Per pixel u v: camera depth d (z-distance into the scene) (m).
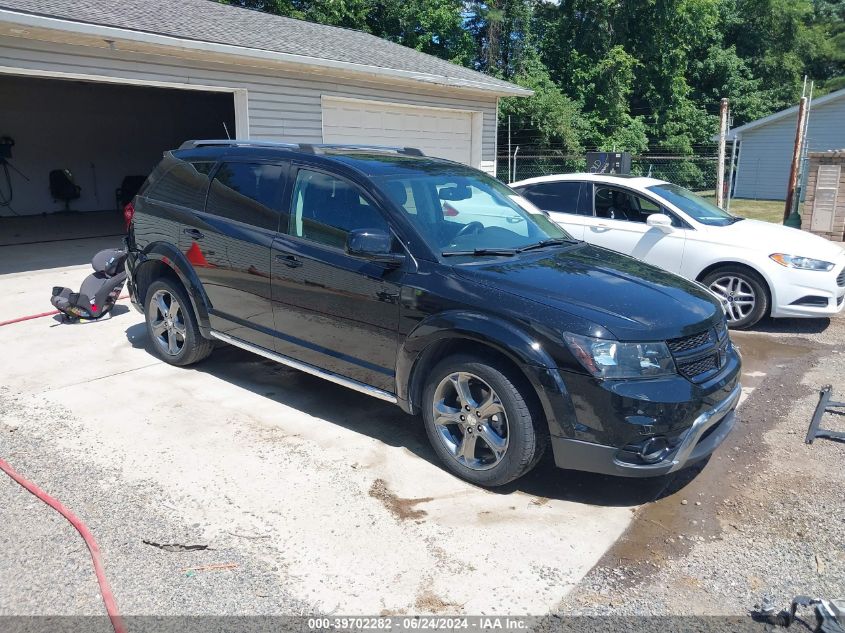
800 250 6.87
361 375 4.21
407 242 3.98
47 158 17.64
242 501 3.57
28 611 2.74
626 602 2.90
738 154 26.56
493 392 3.61
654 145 29.14
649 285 3.94
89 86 18.14
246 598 2.85
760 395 5.32
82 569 3.01
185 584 2.93
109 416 4.57
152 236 5.44
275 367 5.59
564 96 26.02
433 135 13.46
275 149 4.85
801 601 2.82
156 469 3.87
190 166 5.36
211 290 5.03
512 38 27.81
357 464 4.00
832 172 13.15
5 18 6.98
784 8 33.12
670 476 4.02
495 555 3.19
